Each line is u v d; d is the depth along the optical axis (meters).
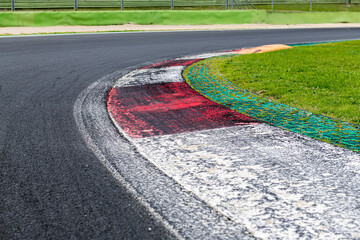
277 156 3.56
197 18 24.58
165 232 2.39
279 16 26.95
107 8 25.62
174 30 20.86
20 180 3.16
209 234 2.36
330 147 3.76
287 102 5.58
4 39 15.55
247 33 19.16
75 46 13.45
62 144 4.01
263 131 4.32
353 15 29.27
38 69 8.92
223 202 2.75
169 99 6.00
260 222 2.48
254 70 8.14
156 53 11.93
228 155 3.62
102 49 12.75
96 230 2.42
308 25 26.38
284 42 15.09
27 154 3.73
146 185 3.06
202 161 3.50
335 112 4.93
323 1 30.86
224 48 13.30
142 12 23.20
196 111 5.26
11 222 2.53
